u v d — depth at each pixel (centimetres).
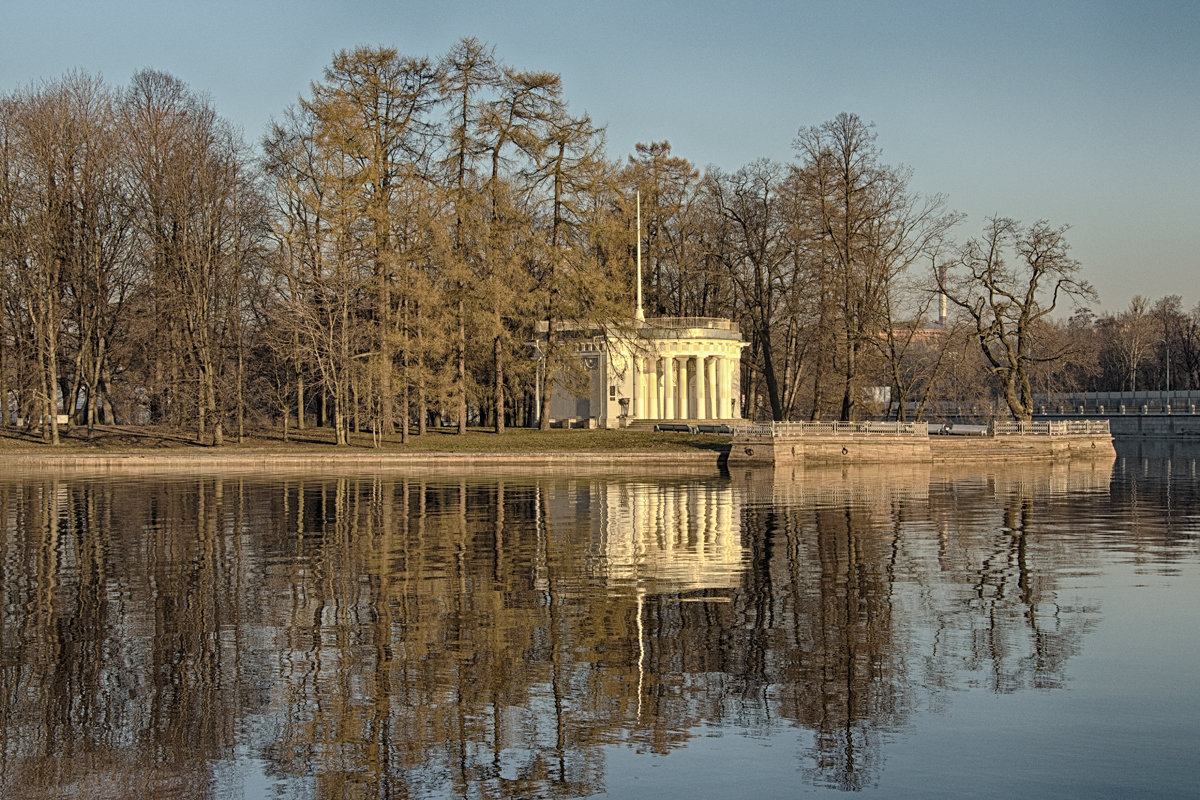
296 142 6388
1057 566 2578
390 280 6266
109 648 1809
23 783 1265
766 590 2280
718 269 8331
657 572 2492
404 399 6372
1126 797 1200
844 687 1592
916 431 6225
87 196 6253
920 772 1272
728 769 1285
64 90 6238
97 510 3741
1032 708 1497
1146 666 1698
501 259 6438
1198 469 6156
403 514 3612
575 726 1433
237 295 6469
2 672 1678
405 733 1412
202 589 2291
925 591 2272
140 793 1238
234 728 1434
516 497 4212
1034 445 6481
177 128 6388
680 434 6669
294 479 5141
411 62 6400
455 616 2031
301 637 1875
